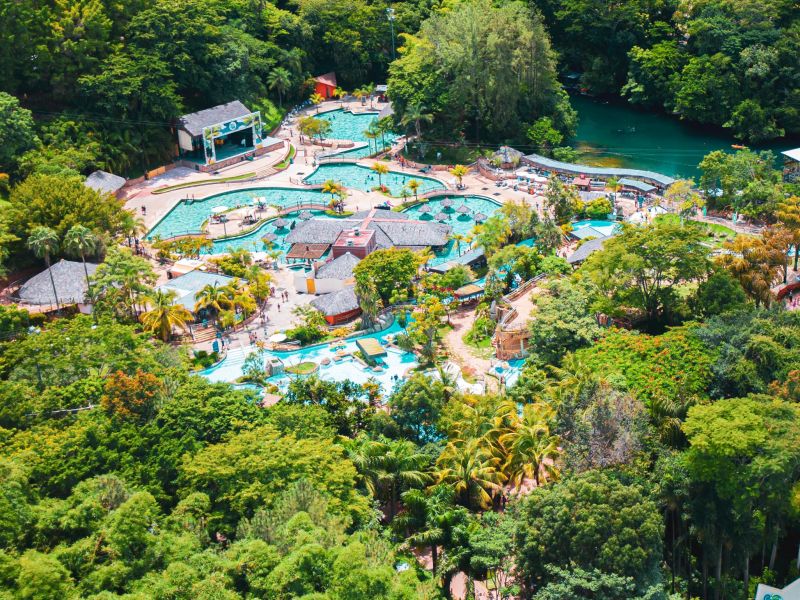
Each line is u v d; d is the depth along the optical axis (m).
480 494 98.44
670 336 120.50
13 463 93.12
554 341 129.00
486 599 94.94
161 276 171.12
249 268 167.12
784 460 90.38
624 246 136.25
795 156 198.75
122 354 124.06
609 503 86.62
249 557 82.31
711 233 165.88
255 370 132.50
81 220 168.00
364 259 159.12
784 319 124.81
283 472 95.38
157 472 99.19
